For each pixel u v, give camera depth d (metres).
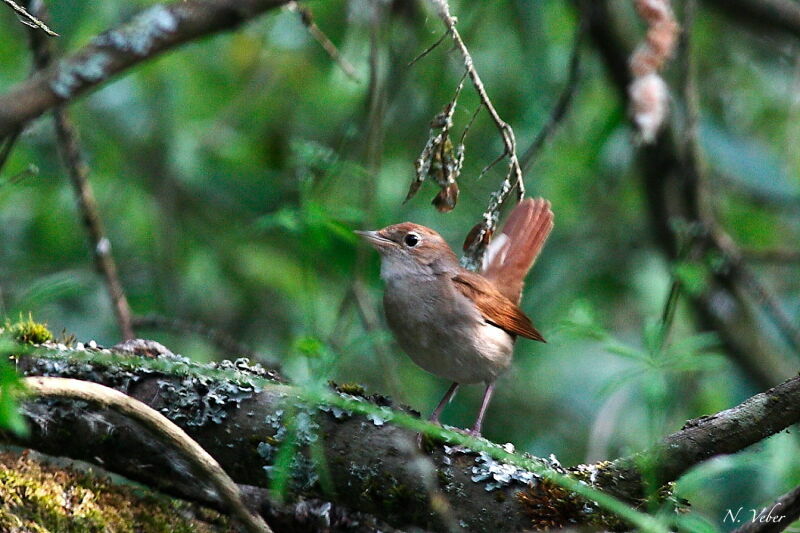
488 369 8.60
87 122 12.11
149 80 12.05
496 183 12.09
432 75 12.21
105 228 12.11
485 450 5.41
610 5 11.48
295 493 5.94
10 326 6.14
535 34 11.84
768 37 13.04
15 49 11.62
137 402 5.39
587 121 12.90
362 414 5.91
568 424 12.17
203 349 11.76
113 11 10.62
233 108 12.62
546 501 5.70
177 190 12.56
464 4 11.80
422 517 5.82
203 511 5.95
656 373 5.96
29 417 5.65
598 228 13.23
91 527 5.48
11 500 5.34
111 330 11.25
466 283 8.55
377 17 9.74
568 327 6.20
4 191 10.23
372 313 9.58
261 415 5.87
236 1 7.88
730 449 5.84
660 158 11.79
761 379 11.94
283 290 11.88
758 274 13.97
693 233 10.98
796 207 12.70
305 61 13.06
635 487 5.73
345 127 11.76
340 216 7.56
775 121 13.79
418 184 6.55
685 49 10.76
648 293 12.45
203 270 12.23
